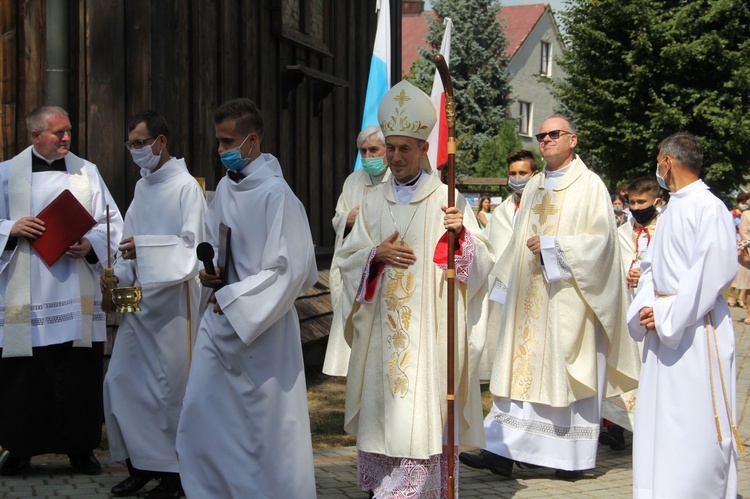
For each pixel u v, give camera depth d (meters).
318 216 11.62
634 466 5.12
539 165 35.38
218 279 4.75
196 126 8.59
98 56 7.42
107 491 5.52
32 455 5.85
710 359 4.91
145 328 5.47
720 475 4.91
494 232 7.51
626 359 6.60
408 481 4.93
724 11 27.11
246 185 4.78
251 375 4.70
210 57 8.90
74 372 5.90
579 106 28.95
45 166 5.99
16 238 5.80
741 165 28.25
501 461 6.33
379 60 10.02
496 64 40.03
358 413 5.16
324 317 10.52
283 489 4.69
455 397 5.03
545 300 6.45
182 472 4.71
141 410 5.45
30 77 7.65
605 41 28.06
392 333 5.01
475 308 5.11
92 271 5.97
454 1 39.97
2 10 7.60
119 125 7.46
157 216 5.59
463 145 38.03
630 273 7.18
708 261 4.80
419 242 5.04
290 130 10.77
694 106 27.55
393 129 5.04
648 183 7.40
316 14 11.41
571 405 6.32
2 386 5.84
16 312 5.76
